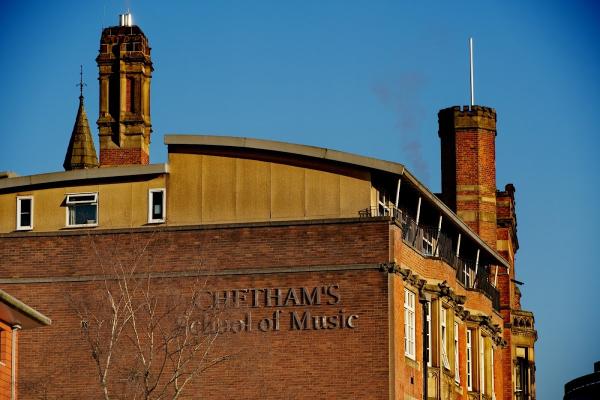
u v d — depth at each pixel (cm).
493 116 16875
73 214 12381
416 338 12175
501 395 15338
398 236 11719
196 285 11806
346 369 11488
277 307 11675
